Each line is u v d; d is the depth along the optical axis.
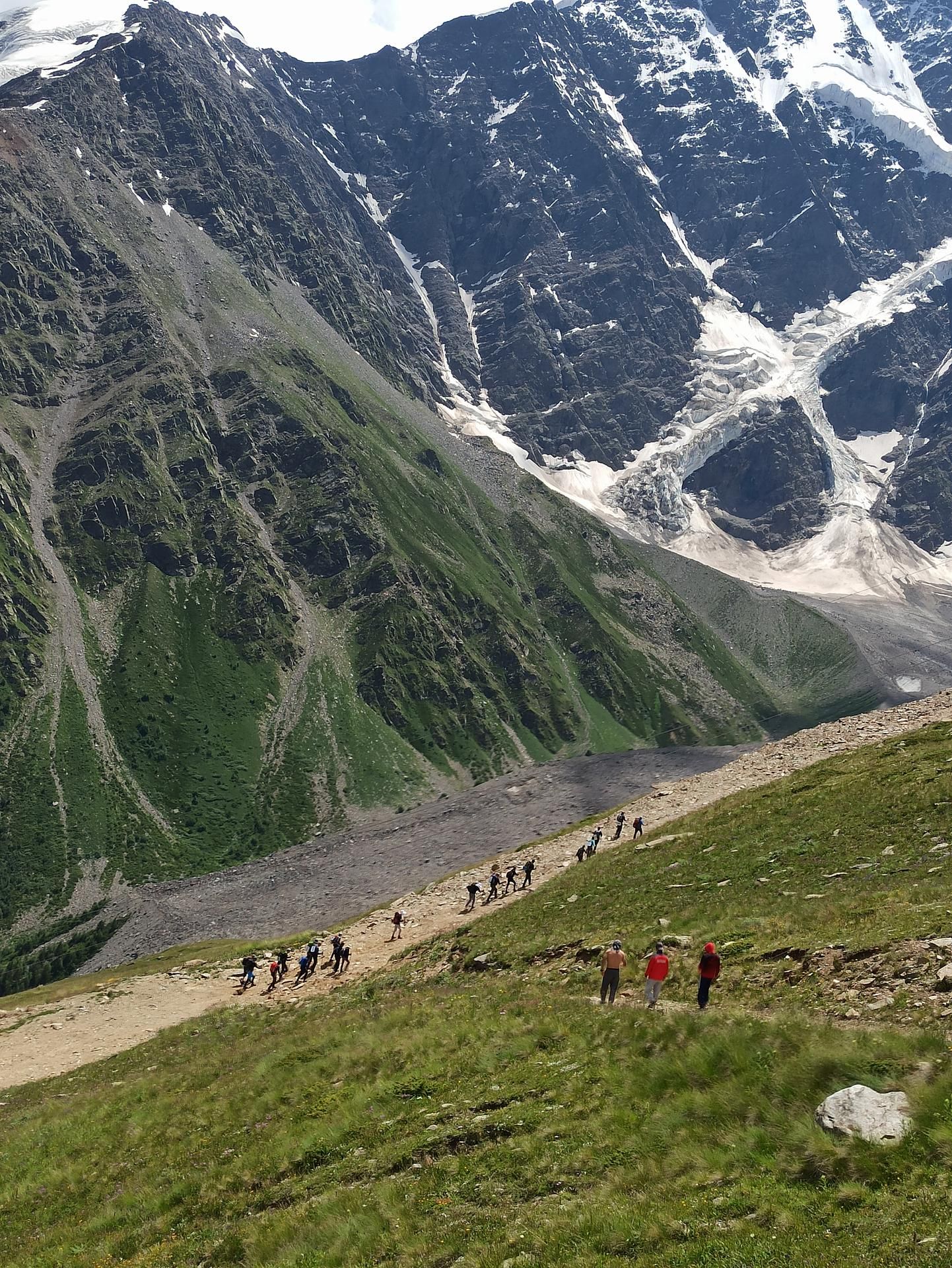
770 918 34.84
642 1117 21.81
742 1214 16.80
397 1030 35.94
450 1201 20.91
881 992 24.73
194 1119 34.22
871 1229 15.03
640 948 36.41
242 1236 23.12
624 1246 16.97
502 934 51.66
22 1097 48.69
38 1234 29.06
